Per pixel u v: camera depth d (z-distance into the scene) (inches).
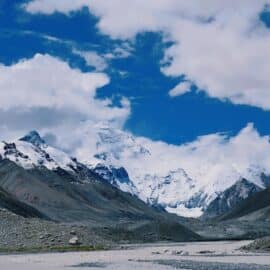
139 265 4645.7
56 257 5516.7
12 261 5049.2
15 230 6643.7
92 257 5531.5
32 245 6378.0
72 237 6850.4
